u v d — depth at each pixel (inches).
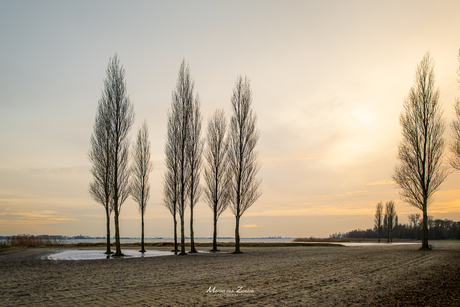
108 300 349.1
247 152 1266.0
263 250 1425.9
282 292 392.5
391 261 749.3
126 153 1215.6
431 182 1181.1
